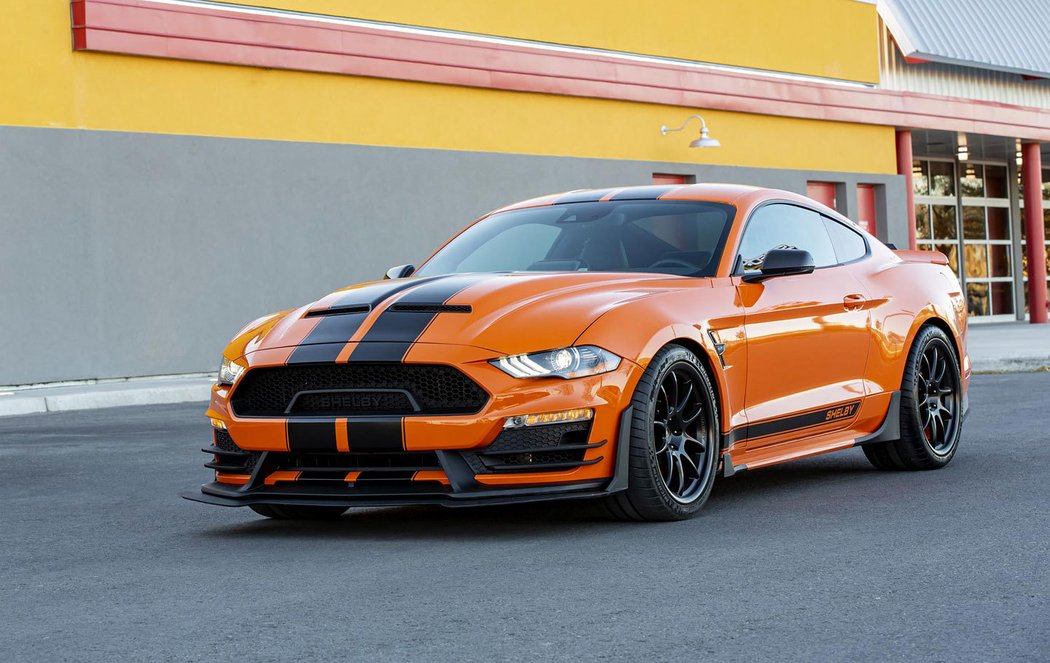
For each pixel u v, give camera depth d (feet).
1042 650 9.62
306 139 47.32
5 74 40.16
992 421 26.27
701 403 16.01
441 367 14.43
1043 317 76.23
